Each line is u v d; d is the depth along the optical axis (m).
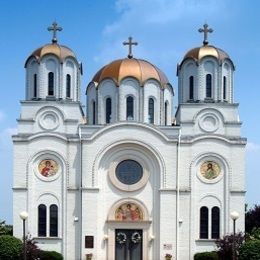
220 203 87.56
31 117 88.81
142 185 87.81
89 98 94.38
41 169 87.88
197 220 87.12
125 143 87.88
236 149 88.25
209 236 87.00
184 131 89.06
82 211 86.56
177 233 86.56
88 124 91.12
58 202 87.38
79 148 87.94
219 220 87.38
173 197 87.12
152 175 88.12
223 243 82.56
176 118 95.06
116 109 91.75
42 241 86.69
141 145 87.81
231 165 88.06
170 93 95.12
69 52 91.12
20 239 83.62
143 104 91.75
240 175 88.00
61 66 89.81
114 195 87.81
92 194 86.94
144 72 92.75
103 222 87.38
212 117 89.38
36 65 89.88
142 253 87.06
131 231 87.62
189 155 88.00
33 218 87.06
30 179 87.50
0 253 79.69
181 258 86.38
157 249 86.88
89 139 87.62
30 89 89.94
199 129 89.19
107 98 92.56
